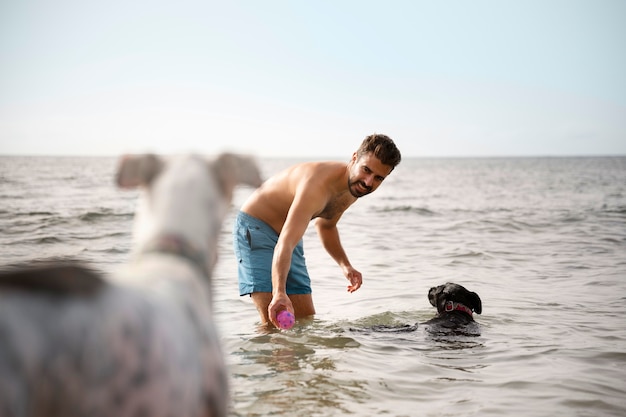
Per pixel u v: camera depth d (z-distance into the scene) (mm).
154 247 1833
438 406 3855
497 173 77125
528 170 91562
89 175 52781
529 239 12930
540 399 4027
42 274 1427
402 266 9602
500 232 14273
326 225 5871
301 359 4664
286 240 4785
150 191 1965
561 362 4828
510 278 8633
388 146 4957
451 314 6023
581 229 14797
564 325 6000
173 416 1536
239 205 20969
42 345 1360
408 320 6211
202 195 1950
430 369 4586
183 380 1574
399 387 4164
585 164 136875
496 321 6152
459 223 16172
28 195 24688
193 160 2043
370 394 3996
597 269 9391
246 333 5426
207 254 1912
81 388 1409
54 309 1400
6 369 1302
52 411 1389
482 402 3945
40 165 102250
